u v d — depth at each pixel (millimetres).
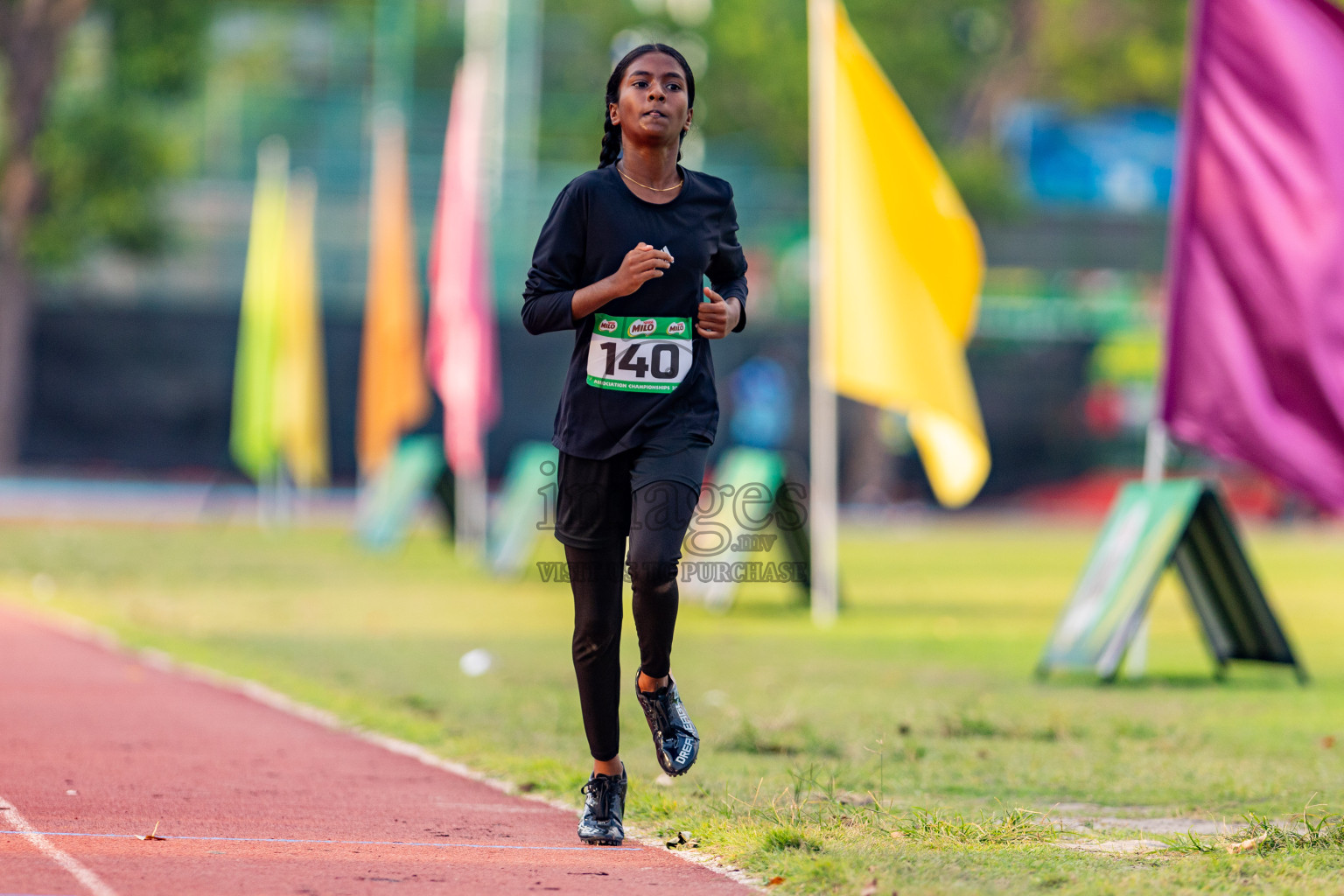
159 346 132375
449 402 60062
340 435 132625
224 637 33875
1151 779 18250
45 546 63031
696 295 14141
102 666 27984
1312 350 28422
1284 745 21125
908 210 41438
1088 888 11812
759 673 29781
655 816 15383
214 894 11797
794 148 126812
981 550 80438
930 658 33094
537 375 134375
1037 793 17375
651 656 14281
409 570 57812
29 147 108312
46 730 20484
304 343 82375
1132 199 136875
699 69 128000
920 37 123938
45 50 108250
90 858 12922
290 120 133500
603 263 13977
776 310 132375
